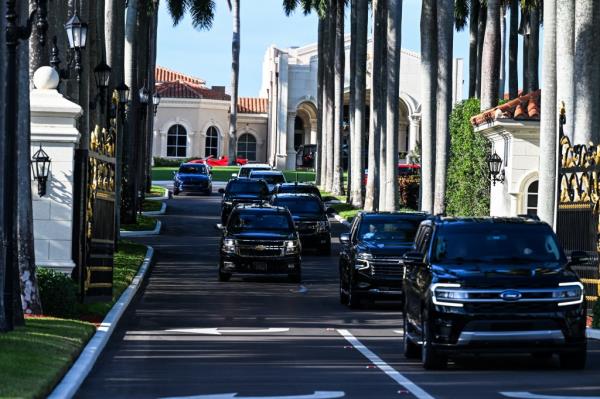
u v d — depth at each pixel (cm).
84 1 6366
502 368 3344
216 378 3108
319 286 6700
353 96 14338
